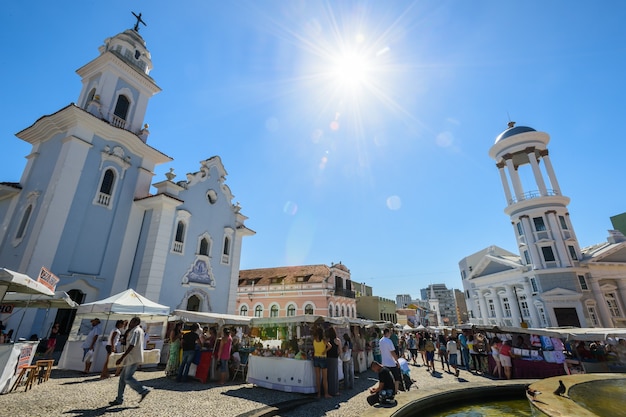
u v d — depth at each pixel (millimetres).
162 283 16812
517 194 32031
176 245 18281
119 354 11062
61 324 14406
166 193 18062
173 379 9828
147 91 21422
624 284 28172
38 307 11523
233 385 9320
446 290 130875
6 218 16531
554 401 4547
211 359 10031
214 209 22016
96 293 15461
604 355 12266
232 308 21562
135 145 18938
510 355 12062
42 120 16953
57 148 16656
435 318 79812
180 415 5980
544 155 32344
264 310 35781
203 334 11969
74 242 14992
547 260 28484
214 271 20812
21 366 7719
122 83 19938
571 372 11555
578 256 28297
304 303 34531
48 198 14711
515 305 31547
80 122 16297
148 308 11250
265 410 6336
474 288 39469
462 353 15383
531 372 11570
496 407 6289
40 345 12930
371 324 16484
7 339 11422
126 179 18266
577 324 25719
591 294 26938
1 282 7762
